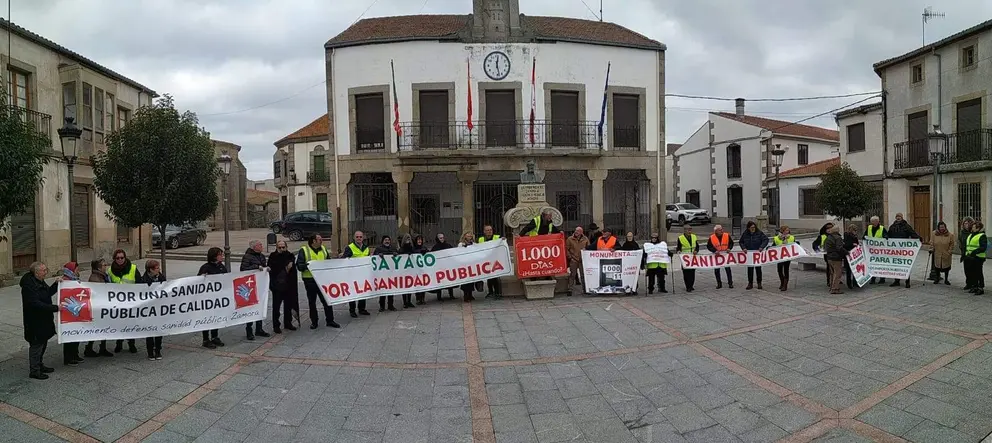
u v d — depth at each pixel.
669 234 27.92
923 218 20.20
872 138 23.39
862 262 12.00
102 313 7.29
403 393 6.08
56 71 16.62
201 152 13.41
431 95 21.66
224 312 8.16
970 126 18.19
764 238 12.29
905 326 8.40
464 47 21.33
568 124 22.16
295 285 9.07
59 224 16.58
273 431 5.15
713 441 4.81
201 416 5.48
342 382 6.46
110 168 12.78
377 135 21.59
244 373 6.81
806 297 11.03
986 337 7.65
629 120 22.88
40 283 6.79
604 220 23.97
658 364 6.89
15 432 5.07
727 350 7.40
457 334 8.55
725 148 37.97
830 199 20.89
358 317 9.98
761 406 5.51
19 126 7.24
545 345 7.83
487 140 21.75
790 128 36.59
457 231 22.73
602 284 11.70
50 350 8.03
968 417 5.09
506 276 11.88
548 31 22.89
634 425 5.17
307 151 43.88
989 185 17.31
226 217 16.95
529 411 5.54
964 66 18.31
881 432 4.86
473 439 4.95
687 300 10.98
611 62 22.28
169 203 12.87
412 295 11.96
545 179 23.56
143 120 12.90
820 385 6.01
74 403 5.80
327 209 43.28
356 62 21.30
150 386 6.34
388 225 21.78
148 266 7.89
